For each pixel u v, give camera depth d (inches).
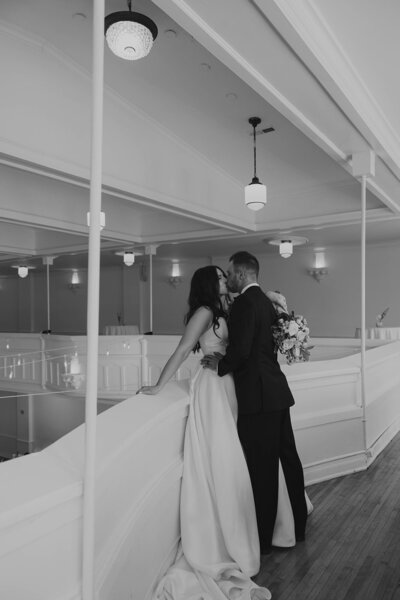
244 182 299.3
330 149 179.8
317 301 448.8
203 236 342.3
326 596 97.1
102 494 69.1
